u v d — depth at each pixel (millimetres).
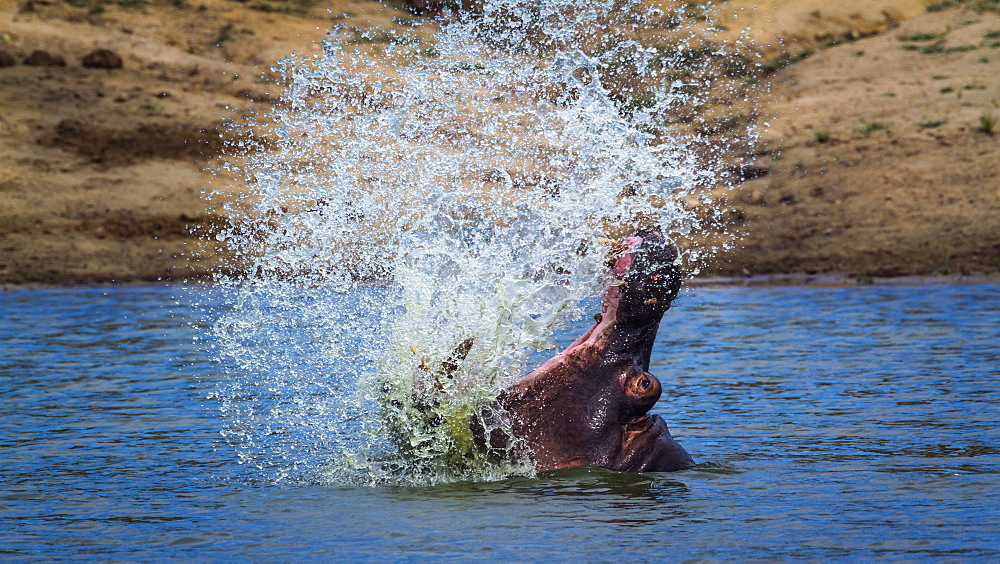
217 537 16125
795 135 75375
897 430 23109
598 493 18188
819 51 87750
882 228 64625
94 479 19875
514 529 16281
